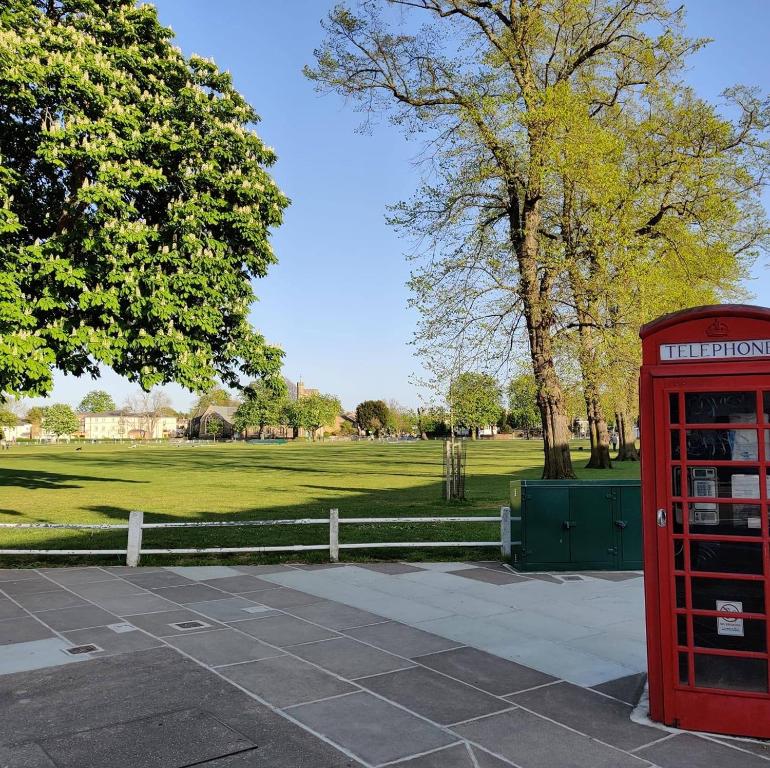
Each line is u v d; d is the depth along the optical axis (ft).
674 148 67.67
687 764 14.21
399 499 73.46
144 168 58.18
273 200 67.51
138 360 63.93
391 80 70.03
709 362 16.62
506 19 67.51
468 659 20.81
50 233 62.85
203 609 26.89
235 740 15.08
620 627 24.44
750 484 16.15
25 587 30.96
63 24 66.28
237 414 491.31
